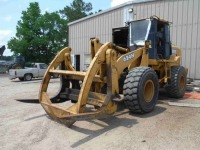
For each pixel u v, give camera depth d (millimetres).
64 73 5621
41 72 19562
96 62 4938
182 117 5500
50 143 4359
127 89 5508
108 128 4918
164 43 7469
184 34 12297
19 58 28562
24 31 38969
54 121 5512
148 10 13539
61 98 6191
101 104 5090
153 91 5949
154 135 4457
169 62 7684
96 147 4086
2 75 26062
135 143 4148
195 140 4176
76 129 4941
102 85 5652
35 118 5863
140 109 5570
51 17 41438
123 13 14852
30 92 10938
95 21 17297
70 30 20109
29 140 4539
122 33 7359
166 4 12820
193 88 9695
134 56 5945
